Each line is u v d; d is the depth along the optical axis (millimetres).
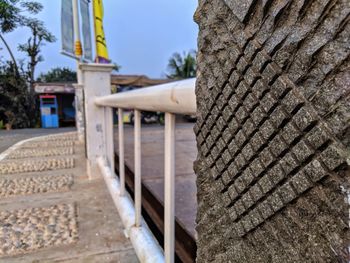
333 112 338
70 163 3537
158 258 1248
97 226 1775
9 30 12836
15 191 2453
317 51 349
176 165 3006
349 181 328
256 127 458
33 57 13461
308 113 366
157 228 1835
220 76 539
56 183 2676
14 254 1473
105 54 3021
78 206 2105
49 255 1465
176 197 2010
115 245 1553
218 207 589
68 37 3148
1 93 12477
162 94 890
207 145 611
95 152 2822
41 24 13500
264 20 421
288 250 411
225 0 506
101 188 2514
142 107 1194
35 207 2094
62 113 13414
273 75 412
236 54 487
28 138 6773
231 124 522
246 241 509
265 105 434
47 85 12406
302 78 371
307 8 358
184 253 1416
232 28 493
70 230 1726
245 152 491
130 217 1714
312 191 371
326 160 348
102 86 2791
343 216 332
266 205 453
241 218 519
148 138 5445
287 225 413
